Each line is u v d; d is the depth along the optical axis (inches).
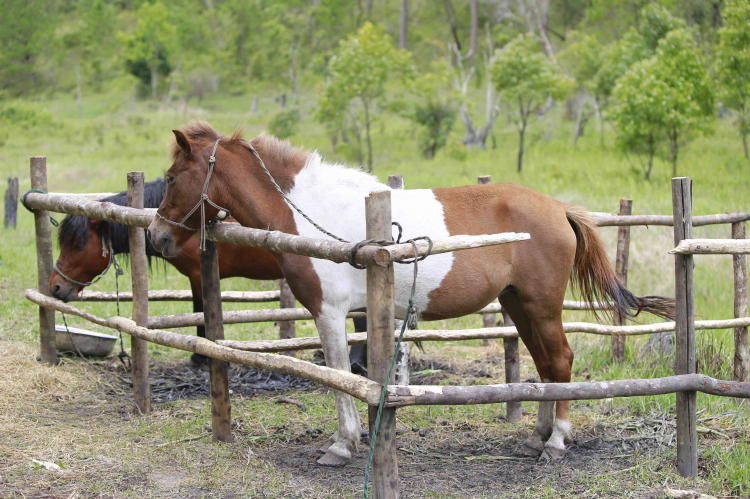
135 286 175.8
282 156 151.6
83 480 132.5
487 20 1578.5
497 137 1067.3
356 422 151.1
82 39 1902.1
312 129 1122.0
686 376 134.4
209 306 156.3
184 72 1761.8
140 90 1787.6
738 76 559.5
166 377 211.0
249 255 204.8
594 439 161.5
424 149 885.8
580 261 159.9
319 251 114.1
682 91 551.2
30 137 1128.8
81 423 165.6
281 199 149.3
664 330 194.7
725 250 134.1
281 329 227.0
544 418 157.2
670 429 164.2
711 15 975.6
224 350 144.3
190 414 175.9
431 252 104.5
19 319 252.4
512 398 117.5
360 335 172.1
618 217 195.6
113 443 153.0
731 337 228.2
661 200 451.5
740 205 425.7
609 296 161.0
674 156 571.5
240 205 149.5
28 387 184.7
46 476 132.8
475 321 279.7
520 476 141.4
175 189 147.5
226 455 148.7
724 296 294.2
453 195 152.1
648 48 839.1
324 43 1664.6
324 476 139.7
